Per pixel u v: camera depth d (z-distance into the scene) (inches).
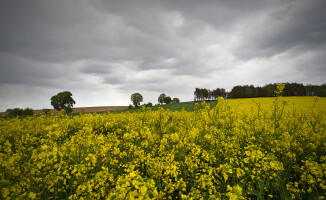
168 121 497.0
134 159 195.2
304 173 164.6
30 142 272.8
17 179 152.0
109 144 206.5
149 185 97.7
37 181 147.7
